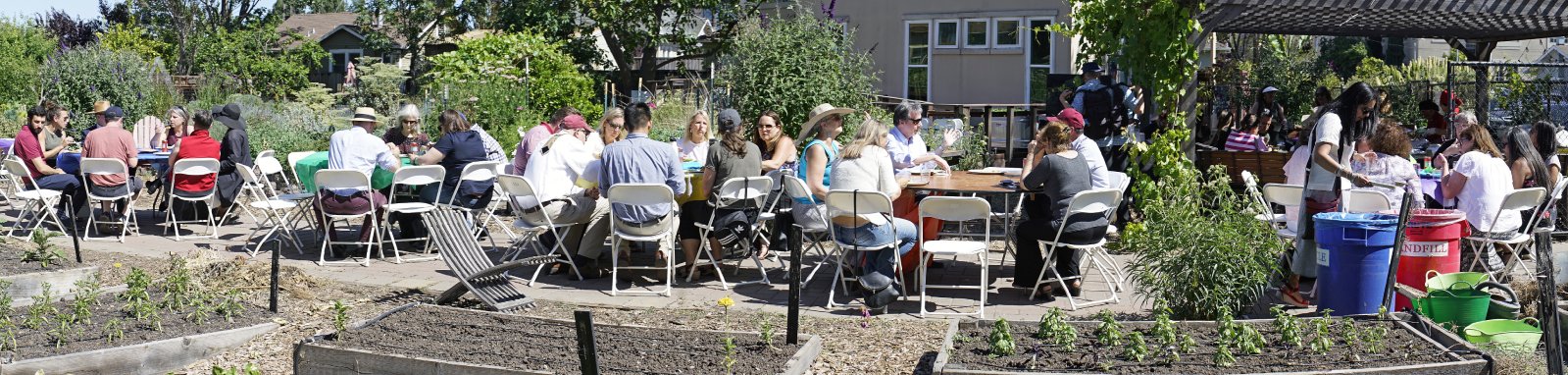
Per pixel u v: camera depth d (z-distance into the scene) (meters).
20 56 27.16
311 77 38.34
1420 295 5.93
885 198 6.76
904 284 7.50
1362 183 6.80
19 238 9.69
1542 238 5.04
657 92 17.77
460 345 5.64
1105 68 10.90
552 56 18.97
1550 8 10.38
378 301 7.35
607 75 25.98
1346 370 4.80
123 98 20.81
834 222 7.11
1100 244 7.11
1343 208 7.26
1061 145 7.09
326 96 20.14
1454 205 7.82
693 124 9.12
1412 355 5.11
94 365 5.52
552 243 8.47
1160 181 8.91
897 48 19.50
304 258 9.23
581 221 8.16
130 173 11.36
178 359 5.83
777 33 13.46
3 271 7.54
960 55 18.92
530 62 19.08
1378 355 5.15
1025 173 7.98
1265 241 6.37
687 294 7.63
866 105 13.80
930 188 7.72
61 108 11.47
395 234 10.07
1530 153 8.17
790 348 5.59
